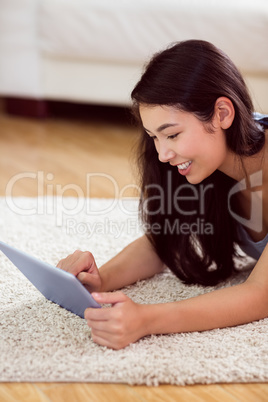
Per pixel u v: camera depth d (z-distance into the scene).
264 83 3.14
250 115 1.53
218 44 3.11
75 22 3.34
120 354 1.35
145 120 1.46
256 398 1.26
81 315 1.51
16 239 2.08
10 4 3.49
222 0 3.12
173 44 1.63
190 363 1.33
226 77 1.47
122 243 2.07
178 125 1.42
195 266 1.75
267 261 1.50
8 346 1.39
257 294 1.48
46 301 1.62
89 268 1.60
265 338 1.44
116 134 3.44
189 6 3.13
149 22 3.20
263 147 1.58
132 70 3.37
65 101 4.00
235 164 1.57
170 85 1.41
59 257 1.95
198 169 1.49
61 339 1.42
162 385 1.29
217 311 1.45
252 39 3.05
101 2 3.28
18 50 3.56
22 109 3.74
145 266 1.77
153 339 1.42
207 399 1.25
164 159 1.46
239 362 1.34
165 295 1.69
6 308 1.58
